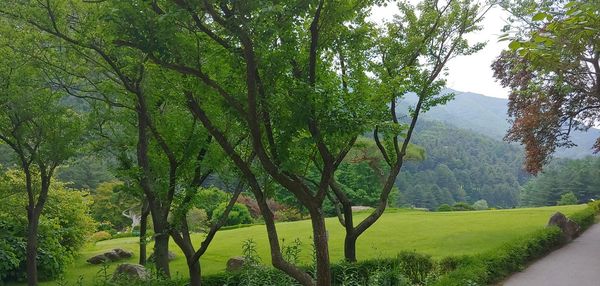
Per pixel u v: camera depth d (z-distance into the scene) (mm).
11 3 7094
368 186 33594
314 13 5000
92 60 7441
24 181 11820
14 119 9266
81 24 6957
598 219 16406
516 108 14867
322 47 5668
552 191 52719
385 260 9227
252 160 6902
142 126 7793
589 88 9977
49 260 12469
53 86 8836
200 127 7602
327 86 5410
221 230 21000
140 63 6332
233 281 8625
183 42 4758
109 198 28859
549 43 3352
